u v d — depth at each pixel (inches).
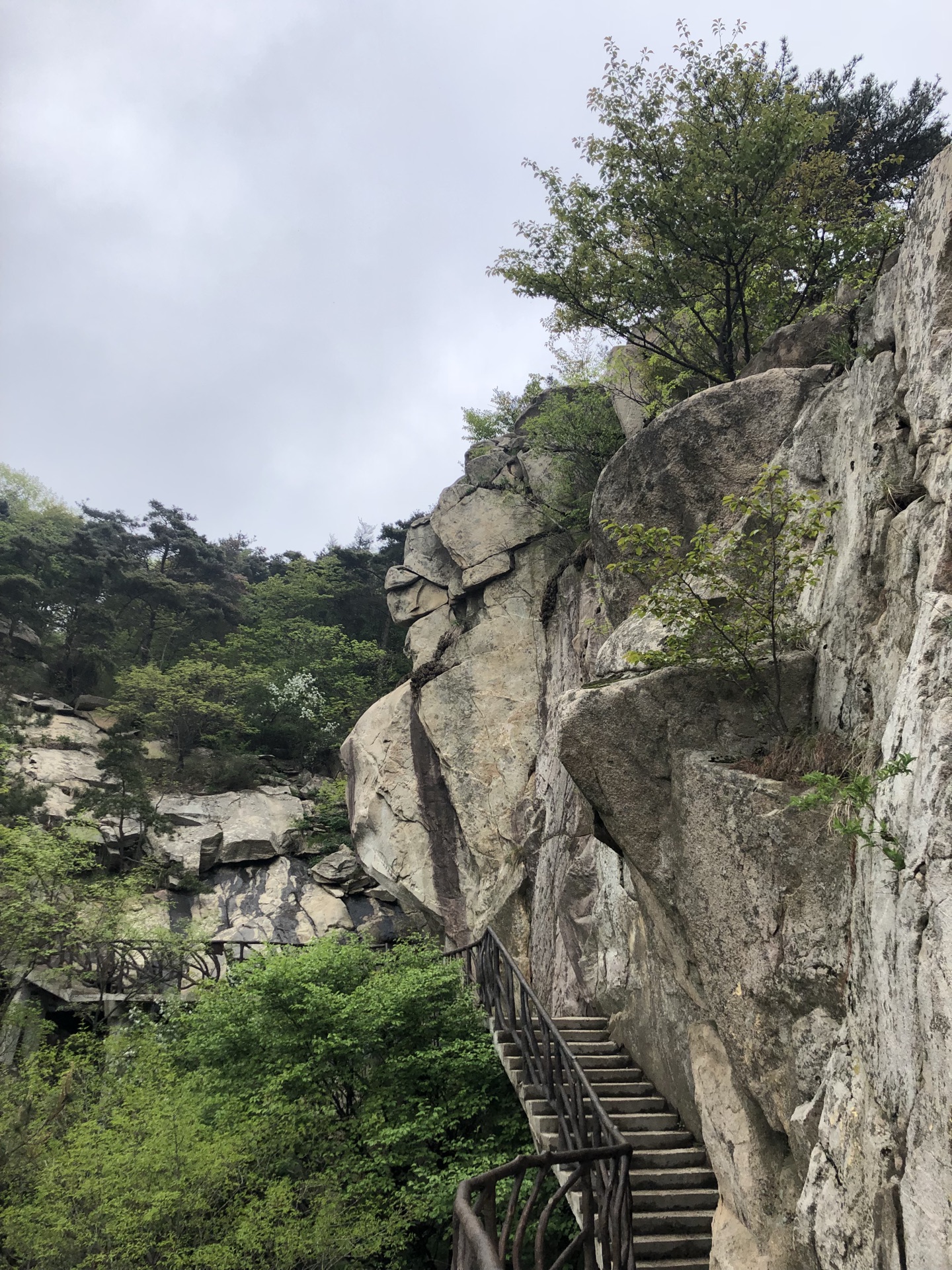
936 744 128.4
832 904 179.5
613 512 349.4
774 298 434.3
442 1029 386.0
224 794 945.5
